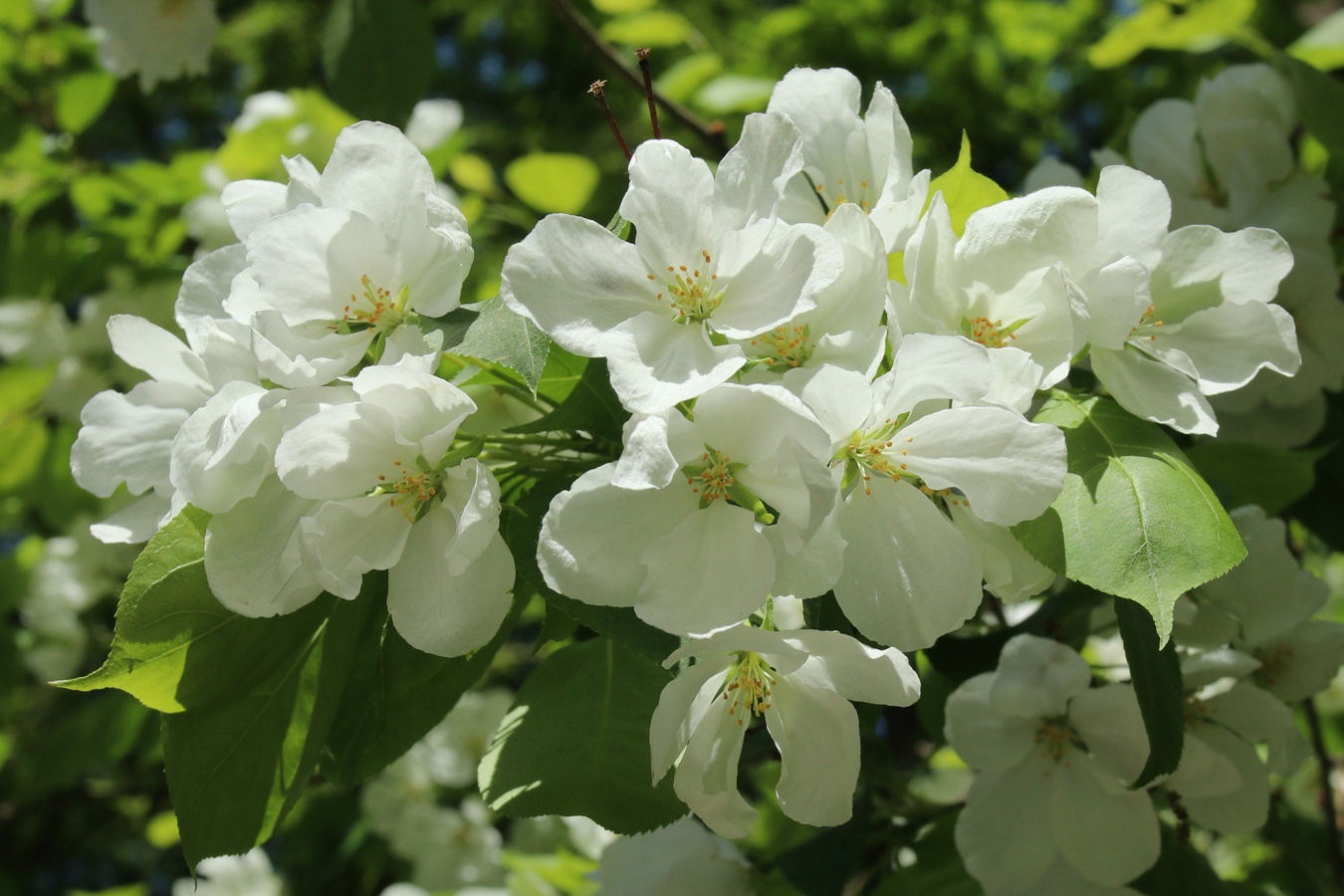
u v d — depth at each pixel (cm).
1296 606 42
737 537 35
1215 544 36
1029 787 42
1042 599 46
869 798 45
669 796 38
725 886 45
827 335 37
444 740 73
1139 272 37
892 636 36
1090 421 38
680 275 36
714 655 36
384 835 73
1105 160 47
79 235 69
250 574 37
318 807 77
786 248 36
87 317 67
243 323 38
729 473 35
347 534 36
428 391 36
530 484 39
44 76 75
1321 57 53
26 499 72
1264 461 43
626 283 36
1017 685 41
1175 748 37
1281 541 42
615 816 38
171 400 40
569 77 168
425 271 38
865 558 36
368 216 38
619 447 38
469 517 35
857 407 35
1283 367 39
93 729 75
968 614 36
